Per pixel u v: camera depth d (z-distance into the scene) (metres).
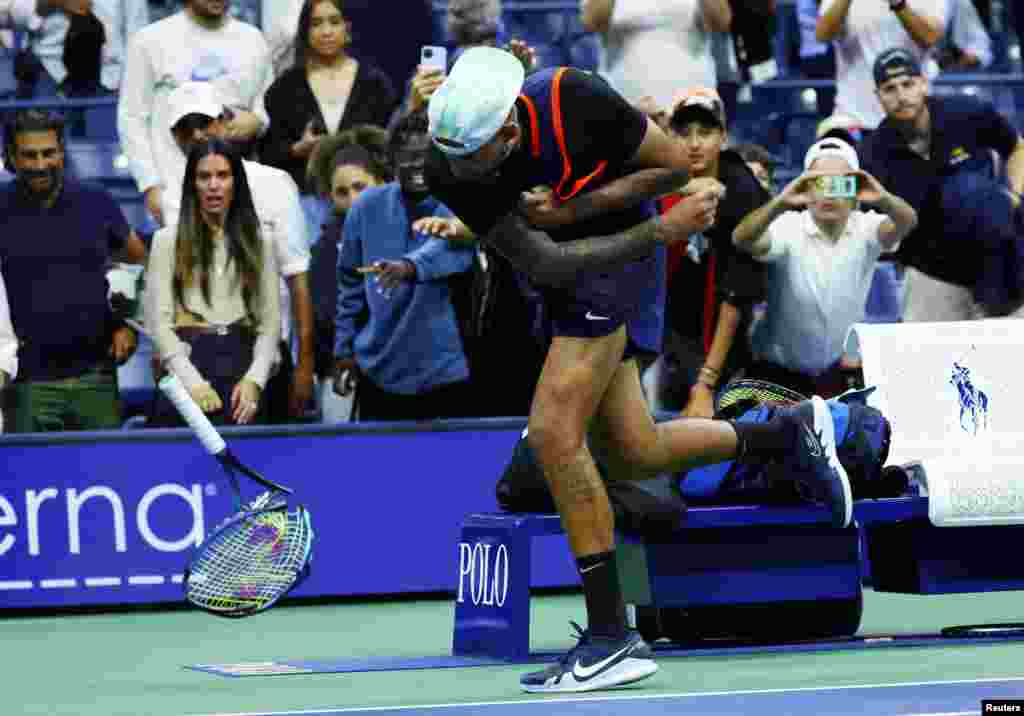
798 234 14.22
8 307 15.36
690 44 18.17
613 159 9.49
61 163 15.57
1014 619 13.16
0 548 15.02
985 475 11.57
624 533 11.54
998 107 22.91
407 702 9.27
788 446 10.88
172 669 11.34
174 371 15.15
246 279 15.16
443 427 15.49
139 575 15.17
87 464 15.12
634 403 10.16
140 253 16.20
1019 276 15.52
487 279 14.57
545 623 13.55
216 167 14.99
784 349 14.45
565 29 22.78
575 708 8.76
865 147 15.96
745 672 10.12
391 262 14.15
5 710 9.60
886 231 14.22
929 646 11.27
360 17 18.97
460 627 11.77
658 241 9.45
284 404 15.96
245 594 10.77
